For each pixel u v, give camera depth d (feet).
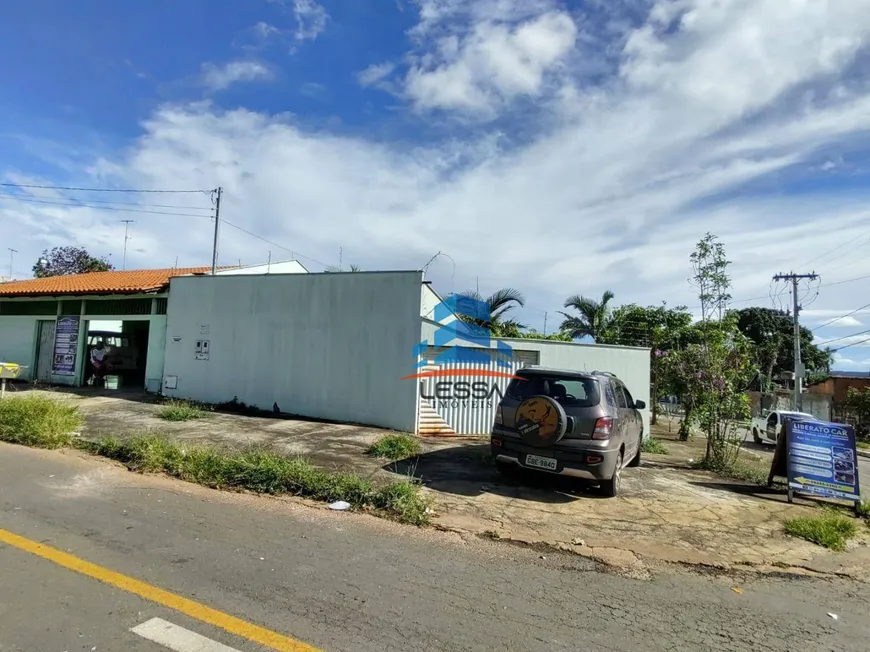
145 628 10.06
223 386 45.09
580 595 13.00
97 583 11.85
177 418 36.14
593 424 21.93
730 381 33.42
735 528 19.86
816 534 19.13
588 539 17.42
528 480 24.86
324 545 15.21
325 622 10.74
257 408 43.24
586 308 84.02
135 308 52.34
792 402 109.09
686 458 38.27
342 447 30.01
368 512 18.61
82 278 67.51
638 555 16.28
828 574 15.89
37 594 11.20
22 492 18.47
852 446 23.79
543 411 22.00
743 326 154.40
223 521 16.69
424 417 38.04
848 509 24.14
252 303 44.52
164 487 20.10
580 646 10.44
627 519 19.98
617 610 12.28
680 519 20.48
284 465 21.66
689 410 51.19
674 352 47.14
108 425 33.04
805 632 11.80
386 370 38.93
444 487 22.84
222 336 45.57
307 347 41.88
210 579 12.41
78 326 55.52
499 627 11.02
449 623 11.05
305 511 18.30
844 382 112.88
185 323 47.47
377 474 24.27
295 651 9.60
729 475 31.04
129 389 53.21
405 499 19.12
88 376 55.98
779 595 13.98
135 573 12.48
